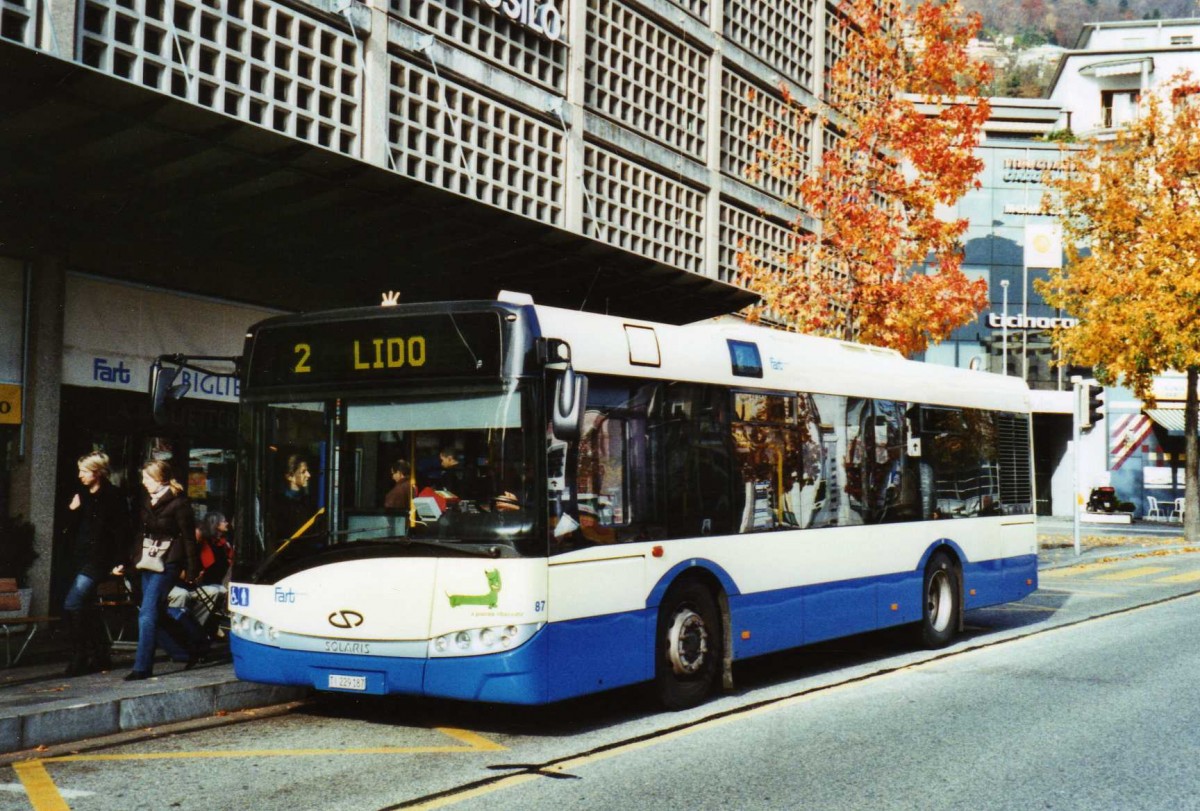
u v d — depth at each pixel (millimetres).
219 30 13016
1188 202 31938
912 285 19781
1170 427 46938
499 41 17391
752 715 8789
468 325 7895
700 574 9297
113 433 12742
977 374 14094
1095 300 31781
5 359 11586
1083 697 9492
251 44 13453
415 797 6367
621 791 6535
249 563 8383
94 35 11688
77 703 7988
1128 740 7918
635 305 16734
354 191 11281
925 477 12586
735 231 23531
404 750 7605
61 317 11992
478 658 7609
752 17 24312
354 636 7938
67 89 8734
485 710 9062
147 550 9312
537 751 7570
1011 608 16594
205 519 10945
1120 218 31438
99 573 9625
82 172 10422
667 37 21391
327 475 8195
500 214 12070
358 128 14680
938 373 13133
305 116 13984
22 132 9508
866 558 11375
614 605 8273
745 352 9969
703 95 22516
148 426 13094
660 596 8727
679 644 8977
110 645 10227
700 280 15180
